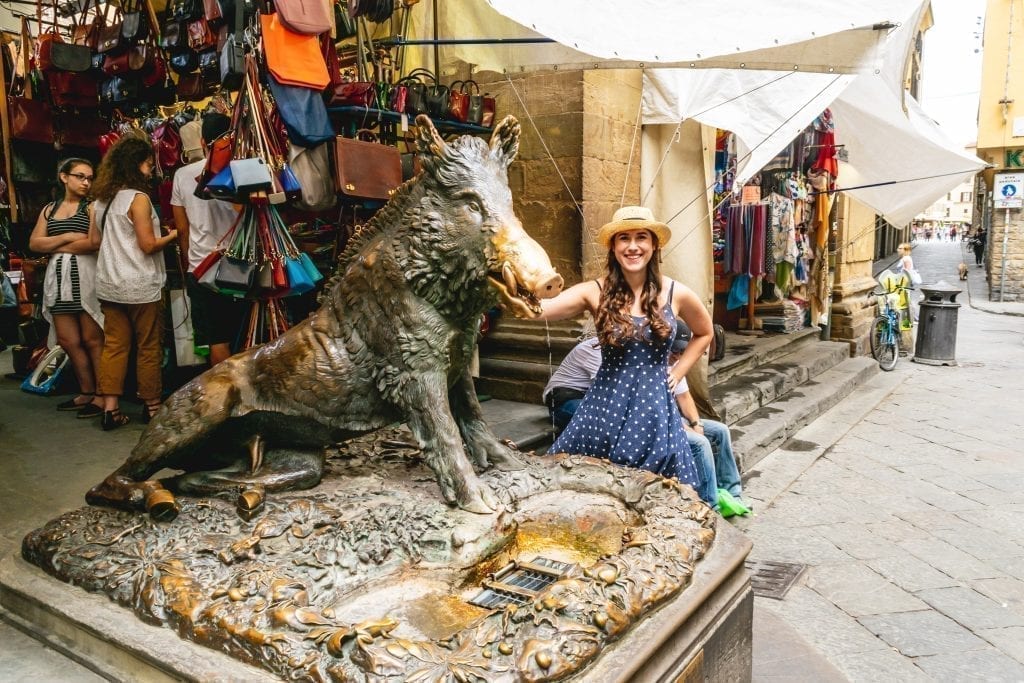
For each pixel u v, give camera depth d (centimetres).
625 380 297
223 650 138
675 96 496
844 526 409
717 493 402
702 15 331
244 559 160
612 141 496
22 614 172
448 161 180
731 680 193
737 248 756
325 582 159
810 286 875
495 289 181
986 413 670
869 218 1014
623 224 279
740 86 468
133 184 395
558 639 135
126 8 453
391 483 204
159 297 404
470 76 448
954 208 6456
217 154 313
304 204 337
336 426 195
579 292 309
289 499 183
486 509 186
